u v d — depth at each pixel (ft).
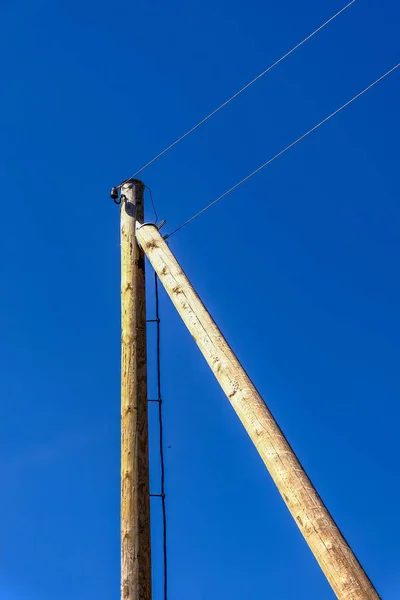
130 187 28.35
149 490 21.67
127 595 19.30
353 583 14.35
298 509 15.93
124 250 26.71
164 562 22.45
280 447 17.22
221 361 19.90
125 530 20.53
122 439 22.33
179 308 22.26
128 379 23.43
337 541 15.12
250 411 18.33
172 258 24.58
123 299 25.46
